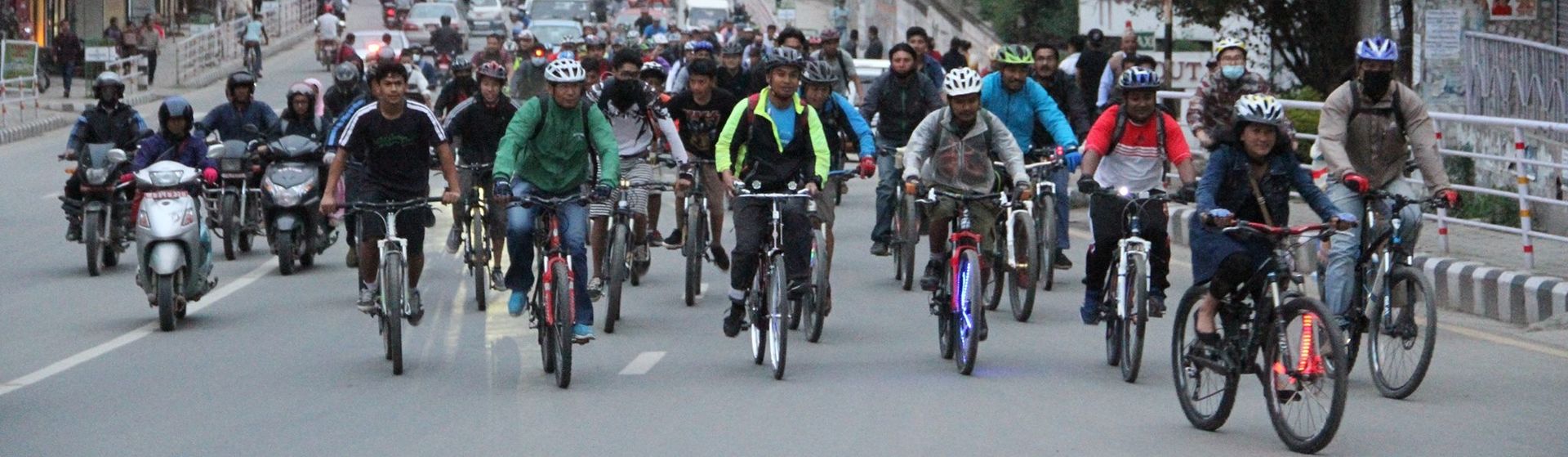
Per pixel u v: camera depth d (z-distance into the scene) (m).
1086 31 34.00
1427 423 9.73
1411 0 23.27
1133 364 11.01
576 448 9.21
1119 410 10.16
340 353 12.47
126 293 15.92
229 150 18.16
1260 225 9.18
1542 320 13.69
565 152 11.46
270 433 9.69
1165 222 11.36
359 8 95.00
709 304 14.81
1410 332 10.32
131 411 10.40
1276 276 9.15
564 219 11.40
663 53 36.50
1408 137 11.45
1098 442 9.27
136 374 11.71
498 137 15.12
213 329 13.73
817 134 11.90
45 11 62.81
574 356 12.22
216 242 20.00
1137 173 11.98
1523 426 9.62
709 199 14.80
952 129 12.37
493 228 14.45
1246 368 9.33
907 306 14.69
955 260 11.66
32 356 12.48
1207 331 9.46
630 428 9.71
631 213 13.77
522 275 11.63
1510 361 11.82
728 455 9.02
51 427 9.96
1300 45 29.78
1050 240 15.20
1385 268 10.62
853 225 21.33
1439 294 14.95
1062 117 15.05
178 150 16.39
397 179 11.98
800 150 11.95
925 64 20.84
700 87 14.70
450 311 14.48
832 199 15.48
